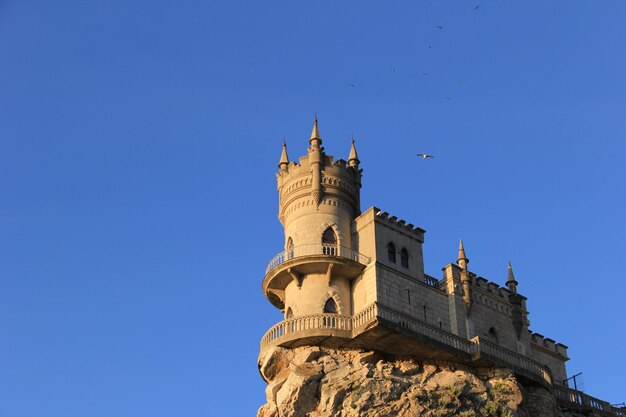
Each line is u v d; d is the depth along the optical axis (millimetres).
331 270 71188
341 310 70562
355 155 78312
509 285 80875
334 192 74812
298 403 64812
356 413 63719
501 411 67562
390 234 74000
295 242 73250
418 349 68875
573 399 78438
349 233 74312
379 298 69875
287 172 77188
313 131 77062
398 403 64875
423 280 74500
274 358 67812
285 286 73125
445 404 65875
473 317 75625
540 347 83500
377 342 68062
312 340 67938
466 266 77375
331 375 66312
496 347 71938
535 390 73125
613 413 80500
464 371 69938
